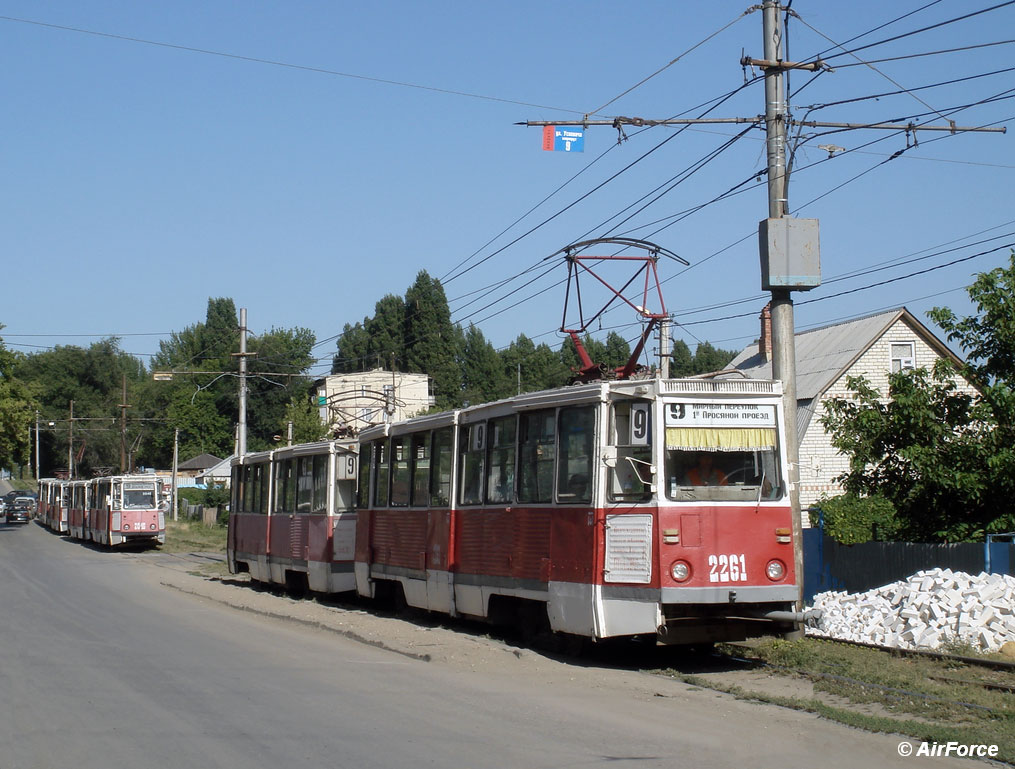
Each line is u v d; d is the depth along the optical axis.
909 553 16.42
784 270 13.30
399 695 10.04
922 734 8.01
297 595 22.91
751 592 11.45
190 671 11.67
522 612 13.84
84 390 98.75
